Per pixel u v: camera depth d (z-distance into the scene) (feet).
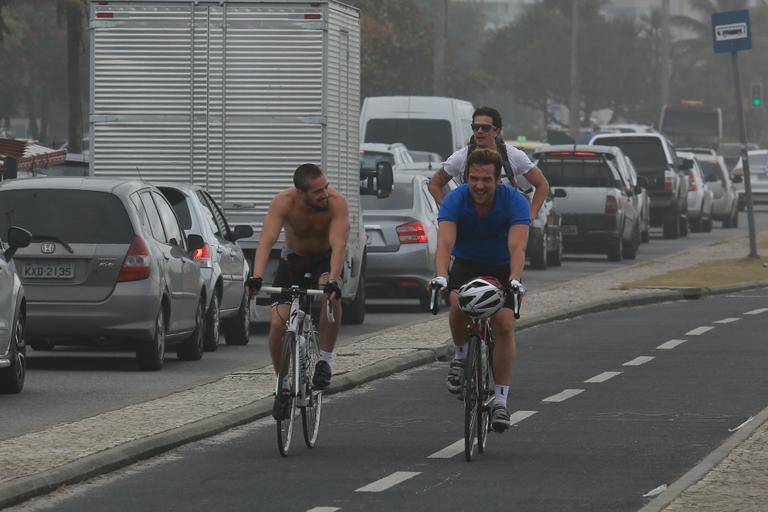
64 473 94.43
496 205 101.76
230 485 94.63
